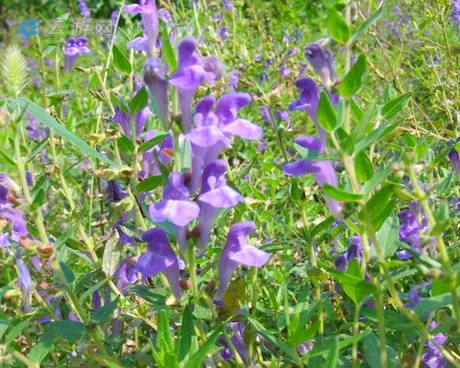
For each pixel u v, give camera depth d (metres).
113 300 0.18
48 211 0.30
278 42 0.48
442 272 0.13
